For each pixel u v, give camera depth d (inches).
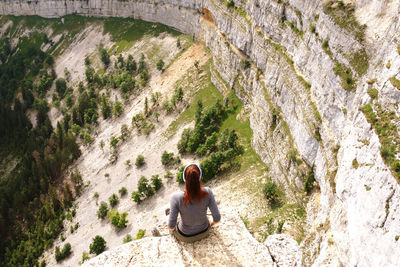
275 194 2384.4
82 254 3073.3
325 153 1870.1
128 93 5064.0
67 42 6988.2
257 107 3097.9
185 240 530.9
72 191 3956.7
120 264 521.7
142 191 3265.3
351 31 1706.4
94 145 4478.3
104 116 4872.0
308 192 2112.5
